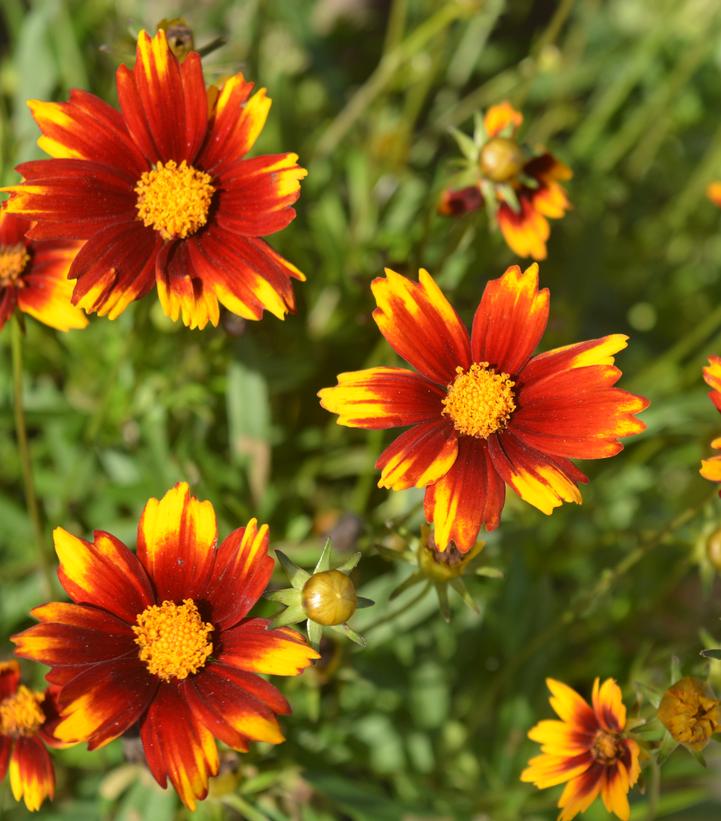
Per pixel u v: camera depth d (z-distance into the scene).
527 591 0.37
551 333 0.42
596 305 0.49
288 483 0.39
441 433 0.27
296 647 0.26
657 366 0.40
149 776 0.32
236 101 0.28
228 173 0.28
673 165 0.53
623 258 0.51
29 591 0.36
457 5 0.39
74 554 0.26
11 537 0.37
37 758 0.28
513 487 0.27
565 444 0.27
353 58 0.54
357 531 0.33
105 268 0.28
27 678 0.36
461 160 0.31
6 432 0.39
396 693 0.37
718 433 0.37
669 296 0.51
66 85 0.42
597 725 0.28
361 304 0.38
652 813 0.29
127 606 0.26
